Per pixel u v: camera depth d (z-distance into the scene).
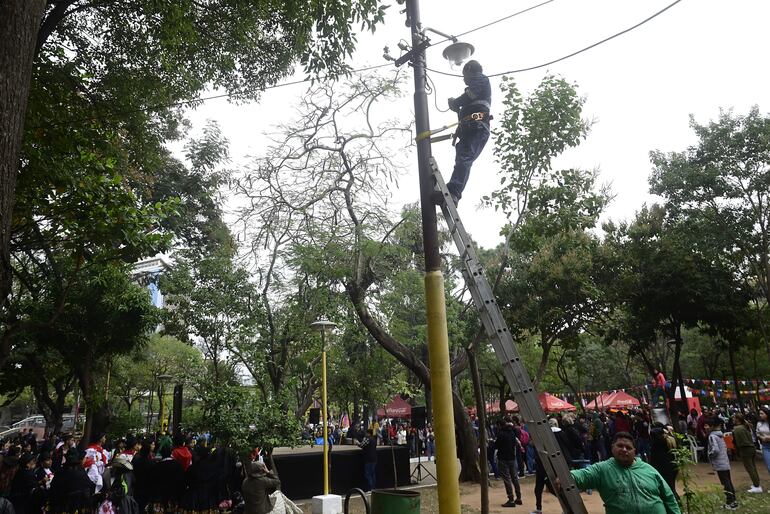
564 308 21.72
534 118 9.94
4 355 9.76
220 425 11.67
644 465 4.45
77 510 9.49
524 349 36.97
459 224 4.72
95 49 11.73
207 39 12.23
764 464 17.59
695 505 7.21
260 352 14.47
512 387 4.18
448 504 4.15
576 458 11.94
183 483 11.85
